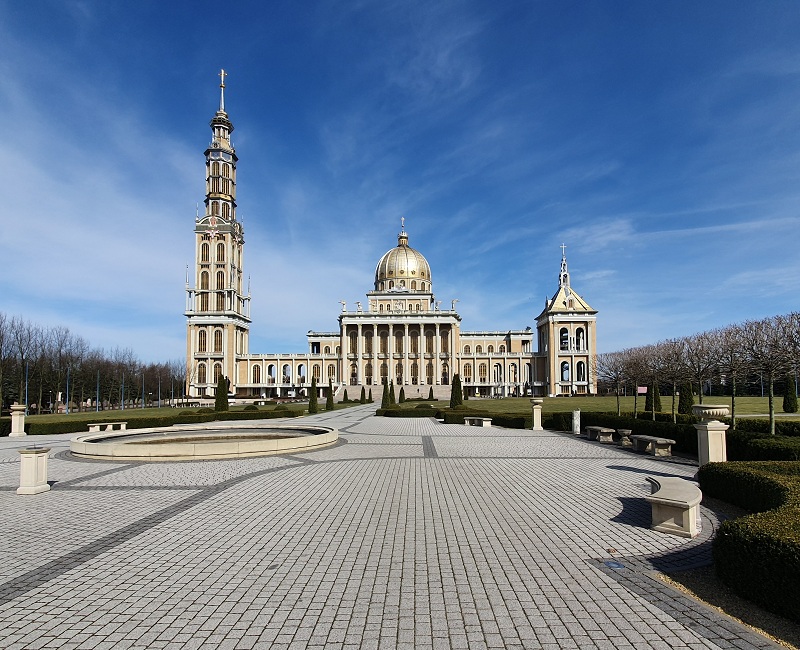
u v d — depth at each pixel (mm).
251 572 10266
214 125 140750
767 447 20578
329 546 11844
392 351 143625
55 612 8539
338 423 50750
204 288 137125
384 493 17453
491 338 155250
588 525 13492
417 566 10484
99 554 11508
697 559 10891
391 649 7207
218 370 135625
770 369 26984
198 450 25391
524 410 66750
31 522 14234
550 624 7941
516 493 17391
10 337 97312
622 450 28781
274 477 20578
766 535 8430
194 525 13805
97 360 123750
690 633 7645
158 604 8805
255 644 7387
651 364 49281
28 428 44625
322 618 8188
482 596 8984
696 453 26609
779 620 8008
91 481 20156
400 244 161875
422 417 61312
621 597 8930
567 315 139625
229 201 141375
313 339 157125
